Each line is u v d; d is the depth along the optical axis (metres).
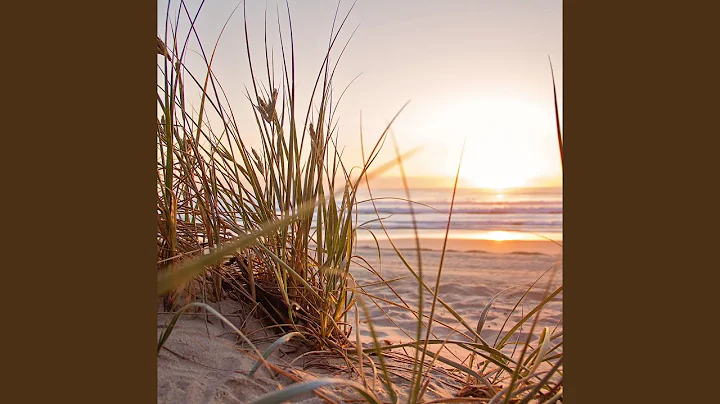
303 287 1.85
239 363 1.55
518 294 3.85
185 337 1.61
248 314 1.81
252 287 1.81
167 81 1.67
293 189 1.81
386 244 8.26
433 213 13.62
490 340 2.60
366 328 2.78
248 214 1.92
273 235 1.81
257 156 1.86
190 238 1.87
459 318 1.55
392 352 1.96
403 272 5.15
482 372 1.68
